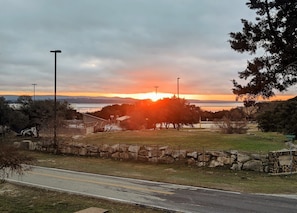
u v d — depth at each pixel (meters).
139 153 18.83
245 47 8.81
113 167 16.80
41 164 17.53
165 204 9.71
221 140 20.61
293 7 8.12
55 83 24.25
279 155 15.27
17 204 9.90
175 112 45.50
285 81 8.81
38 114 33.81
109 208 9.39
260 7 8.38
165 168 16.44
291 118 19.52
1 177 13.62
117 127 47.25
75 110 54.53
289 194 10.92
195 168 16.17
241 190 11.52
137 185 12.40
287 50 8.25
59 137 24.80
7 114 31.77
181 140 21.36
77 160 19.34
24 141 24.38
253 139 21.08
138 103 51.00
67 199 10.41
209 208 9.23
